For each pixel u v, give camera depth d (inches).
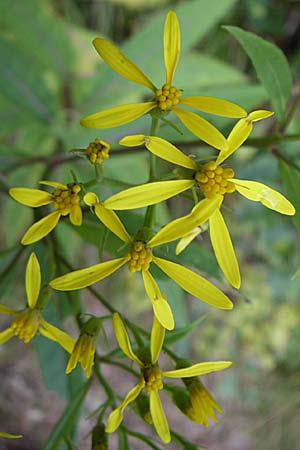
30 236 5.2
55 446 5.7
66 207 5.2
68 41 8.5
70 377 6.4
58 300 6.4
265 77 6.0
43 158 7.6
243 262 13.8
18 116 8.0
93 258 12.6
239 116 5.2
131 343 5.8
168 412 15.4
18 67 7.9
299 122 8.2
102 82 8.1
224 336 14.3
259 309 13.9
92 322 5.4
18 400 14.2
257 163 9.6
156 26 7.7
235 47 11.4
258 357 14.6
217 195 5.2
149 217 5.3
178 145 6.7
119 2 10.4
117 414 5.3
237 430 15.4
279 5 11.7
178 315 7.2
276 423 15.2
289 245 13.0
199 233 5.5
